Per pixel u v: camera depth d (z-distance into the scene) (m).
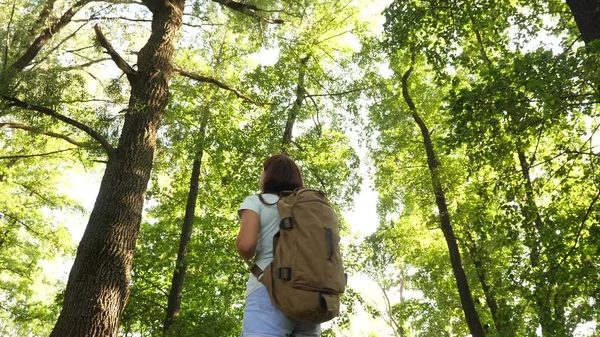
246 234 2.38
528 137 10.34
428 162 18.44
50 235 22.12
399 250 21.36
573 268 9.95
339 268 2.26
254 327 2.28
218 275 16.94
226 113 17.22
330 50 19.11
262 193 2.54
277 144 16.81
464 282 17.05
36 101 9.98
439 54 11.35
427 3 11.16
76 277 7.46
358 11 18.41
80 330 7.06
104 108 11.17
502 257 17.05
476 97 8.98
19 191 21.64
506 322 12.02
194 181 17.05
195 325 15.02
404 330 29.22
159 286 16.95
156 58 9.50
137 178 8.37
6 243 21.92
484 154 9.97
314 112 18.03
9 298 22.80
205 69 17.58
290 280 2.19
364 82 17.56
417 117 18.62
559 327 9.96
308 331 2.39
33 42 14.02
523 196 10.84
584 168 10.55
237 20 14.92
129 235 7.91
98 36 9.14
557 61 8.42
